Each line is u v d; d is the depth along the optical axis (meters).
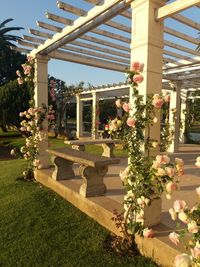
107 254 2.68
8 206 4.01
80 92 14.73
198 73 7.73
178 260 1.54
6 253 2.90
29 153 5.42
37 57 5.28
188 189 4.16
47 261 2.70
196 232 1.59
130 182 2.57
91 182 3.76
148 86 2.70
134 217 2.64
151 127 2.70
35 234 3.22
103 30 4.27
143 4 2.72
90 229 3.21
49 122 5.66
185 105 11.30
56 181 4.57
